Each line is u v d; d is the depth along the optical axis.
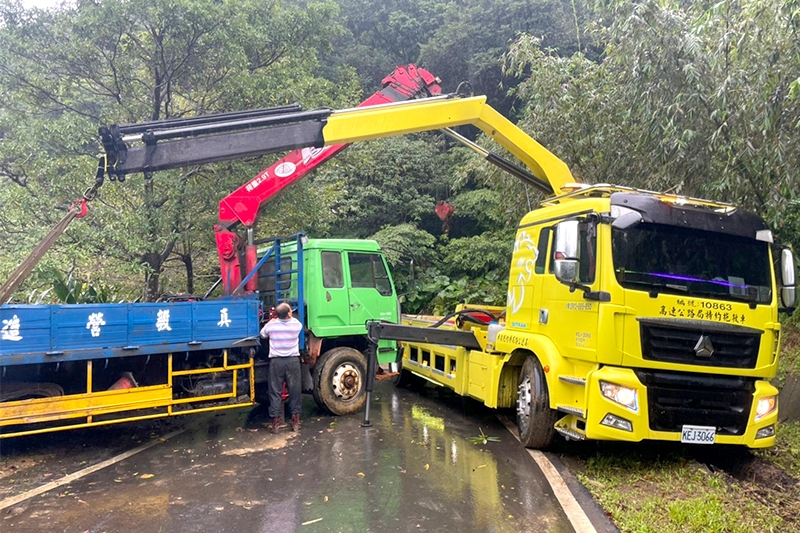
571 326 5.73
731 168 6.90
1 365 5.50
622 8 7.28
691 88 6.81
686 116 6.93
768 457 5.91
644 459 5.98
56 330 5.80
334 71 19.47
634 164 8.66
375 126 6.70
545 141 10.07
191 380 7.04
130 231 9.27
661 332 5.29
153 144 5.63
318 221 12.07
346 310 7.98
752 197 7.35
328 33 11.59
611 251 5.37
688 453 6.28
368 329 7.50
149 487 5.14
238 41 9.76
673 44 6.91
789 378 7.39
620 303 5.27
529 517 4.48
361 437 6.82
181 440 6.71
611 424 5.24
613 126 8.81
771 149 6.50
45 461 5.93
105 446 6.48
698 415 5.36
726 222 5.62
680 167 7.46
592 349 5.36
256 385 8.19
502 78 21.00
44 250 5.57
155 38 9.44
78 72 9.63
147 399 6.38
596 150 9.49
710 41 7.04
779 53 6.29
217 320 6.90
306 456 6.04
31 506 4.71
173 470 5.61
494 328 7.41
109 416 6.65
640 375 5.31
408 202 18.83
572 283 5.60
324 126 6.37
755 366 5.55
